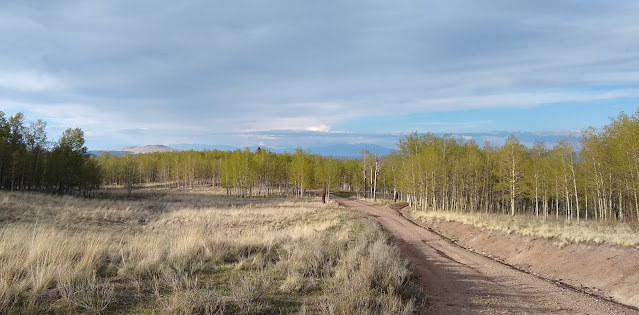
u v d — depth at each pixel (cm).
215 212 3569
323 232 2130
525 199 5425
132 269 828
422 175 4453
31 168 5225
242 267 977
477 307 870
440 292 1000
